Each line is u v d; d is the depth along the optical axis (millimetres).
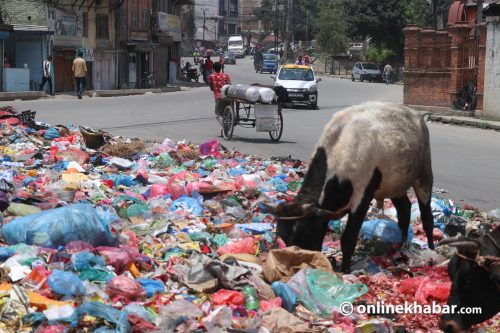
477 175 14258
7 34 31859
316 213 6980
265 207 7266
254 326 5629
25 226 7031
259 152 16109
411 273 7395
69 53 37094
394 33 66875
